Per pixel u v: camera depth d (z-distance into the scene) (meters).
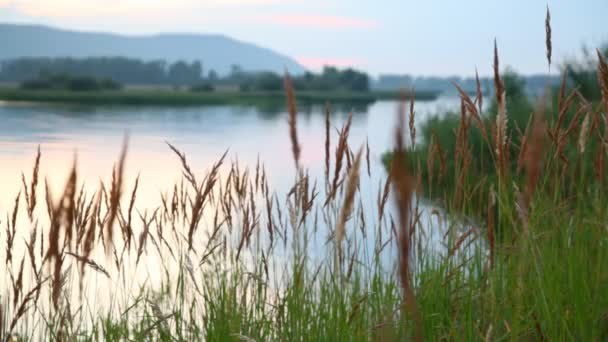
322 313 3.92
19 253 8.18
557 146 3.55
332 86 188.88
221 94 168.38
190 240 3.97
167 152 31.47
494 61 2.61
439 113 22.59
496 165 2.89
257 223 4.73
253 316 4.43
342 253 3.80
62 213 2.44
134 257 6.62
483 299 3.35
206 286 4.44
